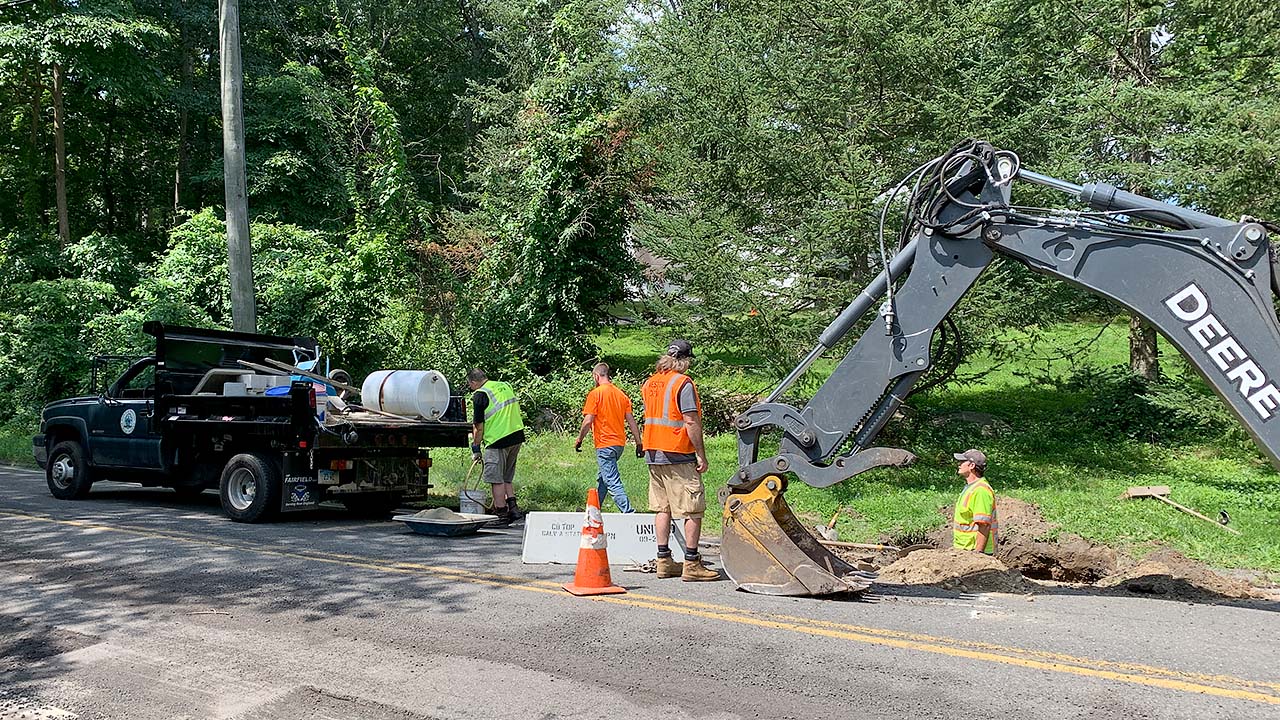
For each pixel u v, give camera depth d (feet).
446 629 19.27
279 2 105.81
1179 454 53.62
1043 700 14.76
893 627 19.15
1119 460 51.72
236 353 40.37
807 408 22.45
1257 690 15.12
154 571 25.04
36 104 90.94
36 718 14.87
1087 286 20.68
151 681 16.43
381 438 34.65
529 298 69.92
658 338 54.29
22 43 77.10
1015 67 49.47
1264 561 30.48
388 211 74.90
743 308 47.91
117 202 114.21
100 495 42.09
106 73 85.05
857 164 46.60
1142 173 48.34
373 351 71.41
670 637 18.45
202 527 32.68
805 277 47.83
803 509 38.93
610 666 16.76
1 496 40.50
